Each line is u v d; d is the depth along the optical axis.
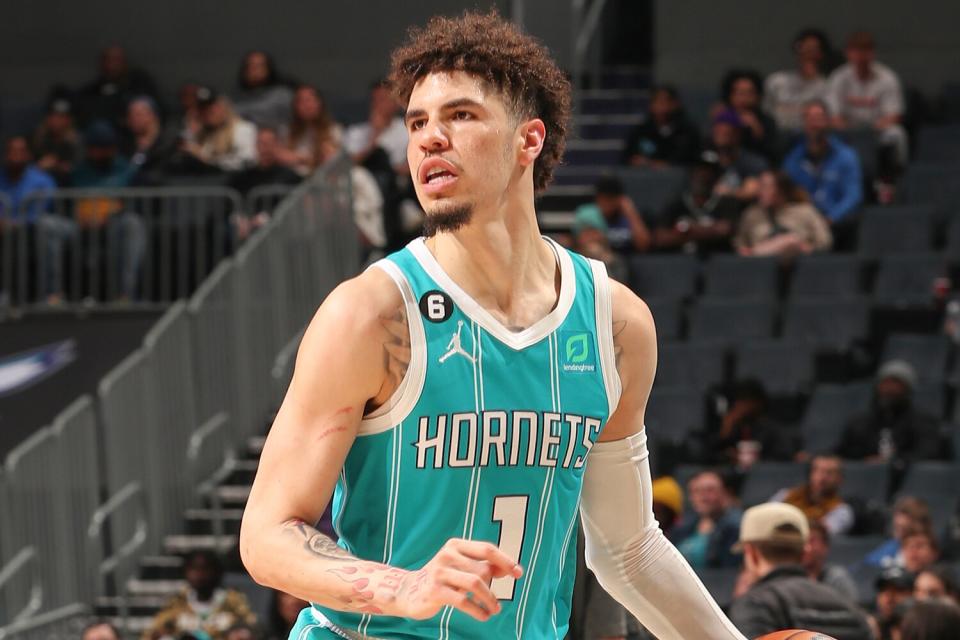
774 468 24.48
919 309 28.80
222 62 39.47
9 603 21.03
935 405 26.69
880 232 31.09
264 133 29.33
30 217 28.41
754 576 13.48
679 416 26.94
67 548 22.48
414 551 6.05
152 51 39.50
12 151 30.31
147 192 27.27
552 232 33.47
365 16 39.38
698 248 30.72
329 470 5.86
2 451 25.06
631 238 30.75
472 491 6.04
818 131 31.81
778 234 30.55
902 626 12.75
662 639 7.07
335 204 27.81
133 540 23.20
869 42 34.50
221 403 24.70
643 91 38.44
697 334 29.03
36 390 25.52
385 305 5.98
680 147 33.56
